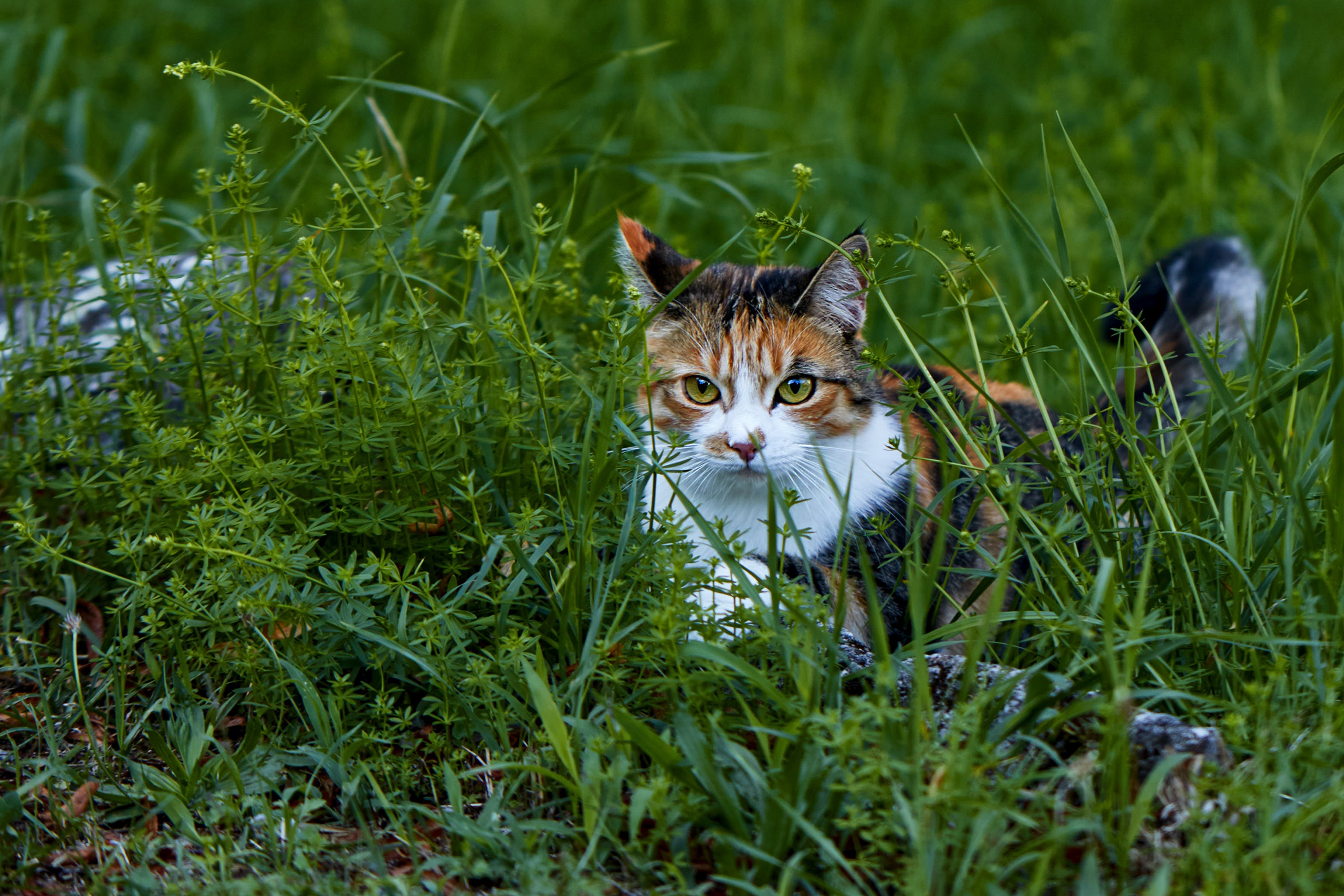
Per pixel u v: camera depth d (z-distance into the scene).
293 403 3.57
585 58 8.61
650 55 7.95
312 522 3.26
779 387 3.90
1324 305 5.13
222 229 4.62
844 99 7.76
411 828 2.70
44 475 3.95
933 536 3.78
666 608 2.72
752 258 4.51
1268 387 3.40
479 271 3.84
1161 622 3.09
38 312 4.47
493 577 3.32
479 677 2.94
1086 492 3.49
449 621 3.03
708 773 2.54
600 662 2.93
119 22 8.77
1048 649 3.12
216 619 3.06
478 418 3.61
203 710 3.16
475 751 3.09
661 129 7.39
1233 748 2.70
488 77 8.23
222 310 3.60
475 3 9.30
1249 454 3.22
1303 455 3.30
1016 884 2.48
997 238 6.26
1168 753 2.63
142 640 3.44
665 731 2.80
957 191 6.94
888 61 8.73
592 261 5.34
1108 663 2.54
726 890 2.55
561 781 2.67
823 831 2.54
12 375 4.00
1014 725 2.61
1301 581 3.03
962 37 8.70
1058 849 2.37
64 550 3.63
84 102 6.47
